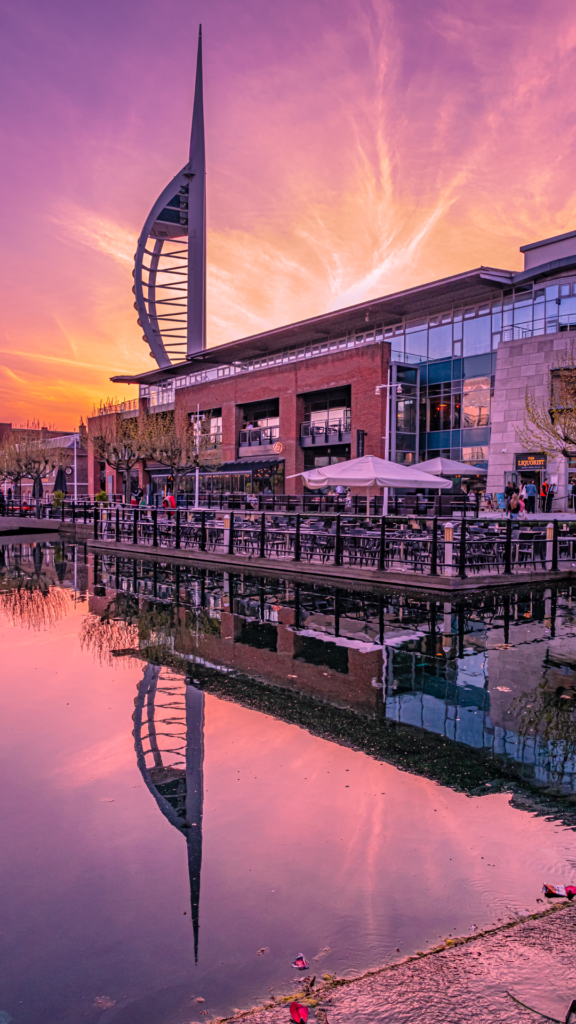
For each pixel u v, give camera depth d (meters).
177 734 5.25
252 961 2.67
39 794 4.23
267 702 6.06
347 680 6.75
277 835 3.69
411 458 37.38
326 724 5.49
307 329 42.25
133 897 3.15
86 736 5.23
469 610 10.84
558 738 5.16
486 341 34.38
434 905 3.03
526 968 2.42
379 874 3.30
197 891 3.17
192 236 68.12
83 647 8.23
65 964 2.70
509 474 29.80
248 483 44.81
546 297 31.55
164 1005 2.44
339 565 15.24
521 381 29.39
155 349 72.38
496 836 3.68
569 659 7.60
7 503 43.28
